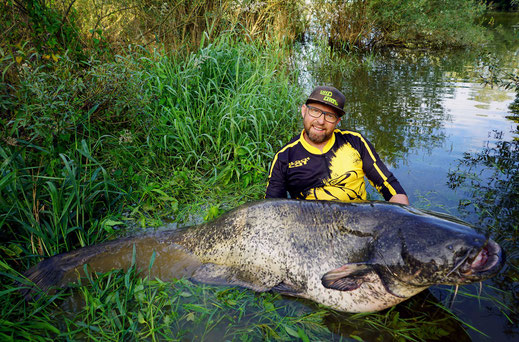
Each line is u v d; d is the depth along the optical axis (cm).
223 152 469
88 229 318
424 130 545
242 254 268
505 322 221
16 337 207
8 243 280
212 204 375
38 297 239
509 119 586
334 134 331
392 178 319
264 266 261
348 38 1236
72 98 389
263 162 446
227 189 407
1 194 273
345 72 934
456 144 495
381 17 1254
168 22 648
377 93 747
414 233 233
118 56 459
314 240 255
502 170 418
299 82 812
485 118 592
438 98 709
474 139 509
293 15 1087
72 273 260
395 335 216
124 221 343
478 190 378
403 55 1210
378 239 240
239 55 588
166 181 399
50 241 284
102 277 252
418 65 1034
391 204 260
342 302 241
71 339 210
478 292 247
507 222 321
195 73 539
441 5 1391
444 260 218
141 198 367
